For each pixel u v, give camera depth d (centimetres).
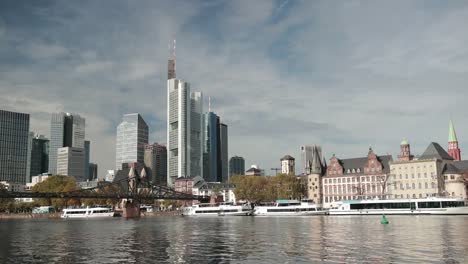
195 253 6725
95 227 13588
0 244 8406
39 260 6300
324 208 19662
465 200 16725
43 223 17112
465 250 6378
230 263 5778
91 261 6125
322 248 6900
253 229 11181
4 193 19388
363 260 5719
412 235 8494
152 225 14188
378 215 17212
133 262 5984
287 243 7694
